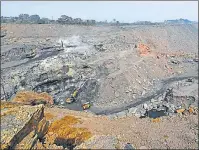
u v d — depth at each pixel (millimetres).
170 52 168375
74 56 116812
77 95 95812
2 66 104062
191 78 118938
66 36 163000
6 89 87812
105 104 91125
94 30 184125
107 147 24734
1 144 24969
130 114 79688
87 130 47344
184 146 48781
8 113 29344
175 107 85312
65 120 51188
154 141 49125
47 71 101438
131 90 99812
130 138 48688
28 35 159750
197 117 64750
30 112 30109
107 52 130375
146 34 189625
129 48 139250
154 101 91375
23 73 98250
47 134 33938
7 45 130875
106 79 102375
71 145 39000
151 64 125688
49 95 85062
